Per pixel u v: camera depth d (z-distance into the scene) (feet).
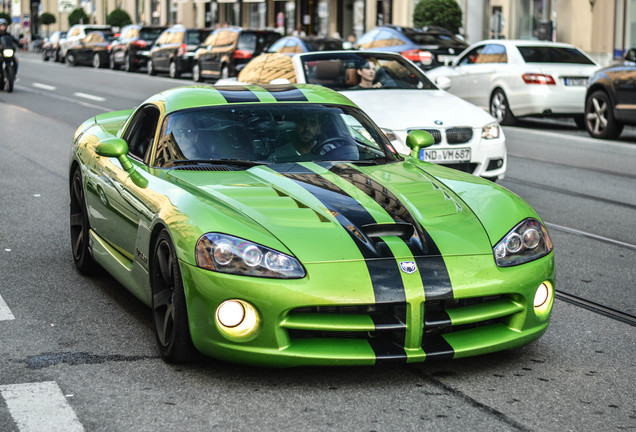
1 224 27.30
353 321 14.14
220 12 167.63
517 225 15.53
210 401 13.88
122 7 211.41
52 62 150.92
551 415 13.46
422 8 98.53
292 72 35.55
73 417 13.23
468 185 17.19
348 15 132.16
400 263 14.37
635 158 44.09
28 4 266.57
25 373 15.05
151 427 12.89
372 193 16.24
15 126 54.49
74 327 17.65
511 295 15.07
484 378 15.01
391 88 34.81
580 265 23.54
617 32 84.53
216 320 14.20
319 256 14.26
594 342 17.11
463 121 31.32
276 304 13.94
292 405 13.73
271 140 18.35
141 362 15.64
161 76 114.52
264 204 15.43
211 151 17.98
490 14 102.06
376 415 13.37
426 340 14.66
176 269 14.87
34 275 21.66
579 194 34.17
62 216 28.63
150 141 18.79
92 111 64.39
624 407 13.83
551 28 85.46
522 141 50.88
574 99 56.29
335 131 19.03
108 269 19.43
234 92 19.99
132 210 17.42
